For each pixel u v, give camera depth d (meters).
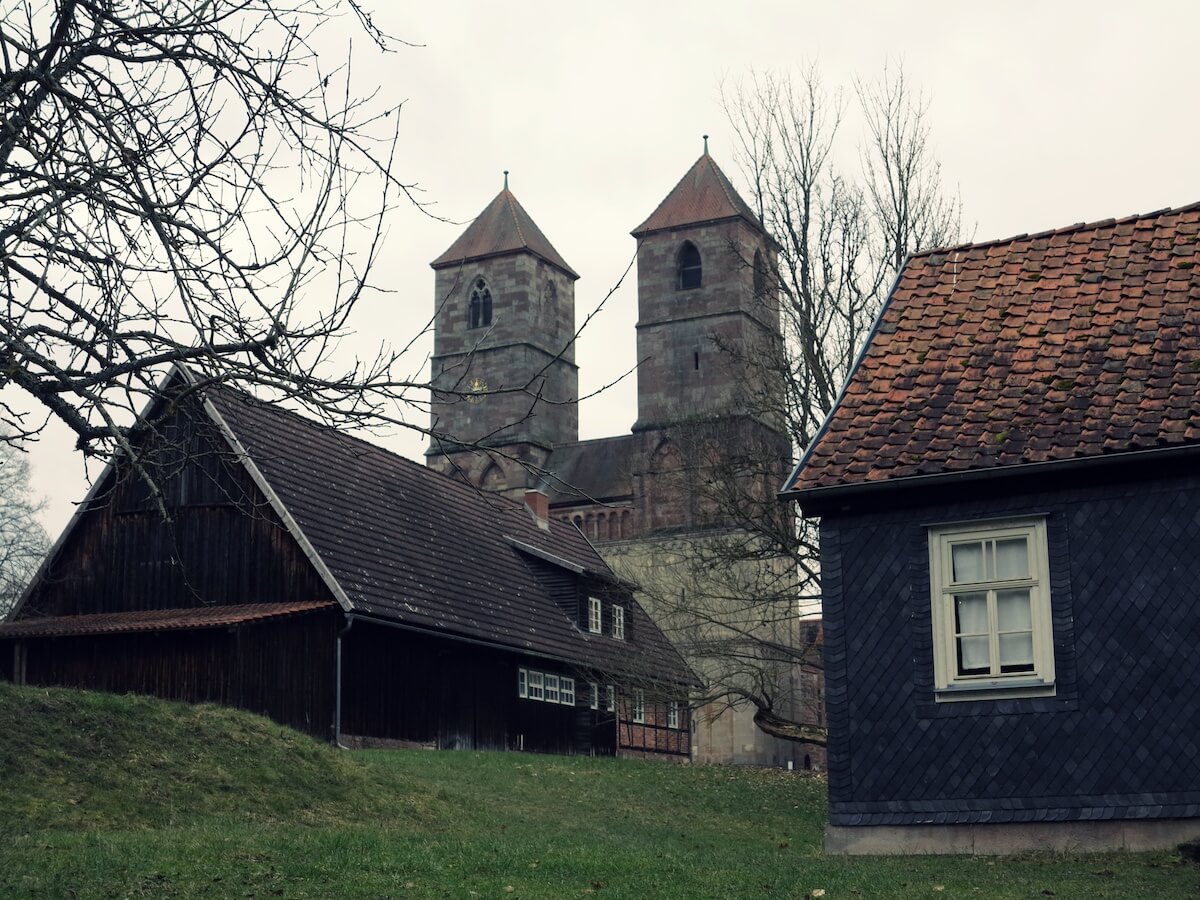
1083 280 20.22
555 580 45.31
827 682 18.08
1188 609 16.67
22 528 62.47
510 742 39.97
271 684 32.28
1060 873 14.98
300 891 12.80
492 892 12.97
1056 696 17.05
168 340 10.97
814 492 18.25
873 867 15.52
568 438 102.69
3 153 10.98
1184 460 16.94
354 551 35.97
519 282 100.81
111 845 14.70
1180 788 16.38
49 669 33.62
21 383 10.66
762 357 35.28
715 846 23.03
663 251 95.88
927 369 19.66
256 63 11.71
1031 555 17.45
